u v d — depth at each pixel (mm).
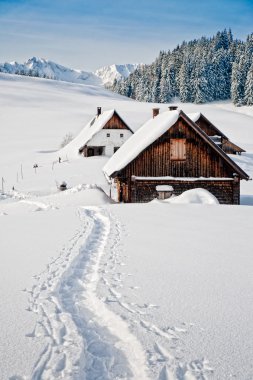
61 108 113750
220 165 26953
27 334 5488
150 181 26625
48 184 41594
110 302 6621
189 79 141500
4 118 95875
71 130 82562
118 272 8328
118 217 15852
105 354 5043
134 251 10102
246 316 5969
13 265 8992
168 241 11156
